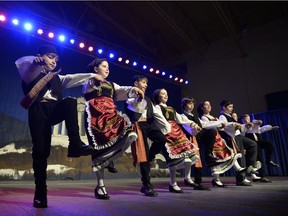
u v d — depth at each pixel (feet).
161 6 20.70
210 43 27.02
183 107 8.83
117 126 5.16
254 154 9.04
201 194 5.94
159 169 21.27
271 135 20.54
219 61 25.84
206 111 9.71
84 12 18.78
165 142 6.82
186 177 8.16
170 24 21.86
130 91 5.84
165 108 7.79
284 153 19.63
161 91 8.13
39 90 4.15
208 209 3.61
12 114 15.43
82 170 17.12
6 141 14.84
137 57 21.81
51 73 4.31
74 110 4.34
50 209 3.75
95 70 6.17
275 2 21.03
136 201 4.70
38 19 16.33
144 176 6.18
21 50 16.52
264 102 22.09
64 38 17.31
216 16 22.61
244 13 22.52
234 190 6.84
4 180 14.28
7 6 14.97
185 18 22.50
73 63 18.69
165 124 7.05
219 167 8.19
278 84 21.68
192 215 3.14
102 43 19.61
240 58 24.63
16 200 4.96
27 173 15.14
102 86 5.84
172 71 25.12
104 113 5.36
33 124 4.28
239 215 3.08
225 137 8.99
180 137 7.21
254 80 23.18
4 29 16.05
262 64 23.09
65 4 18.88
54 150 16.14
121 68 21.59
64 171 16.31
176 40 26.18
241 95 23.56
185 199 4.96
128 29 23.48
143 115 6.84
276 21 23.31
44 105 4.39
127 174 19.19
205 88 25.82
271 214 3.13
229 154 8.30
